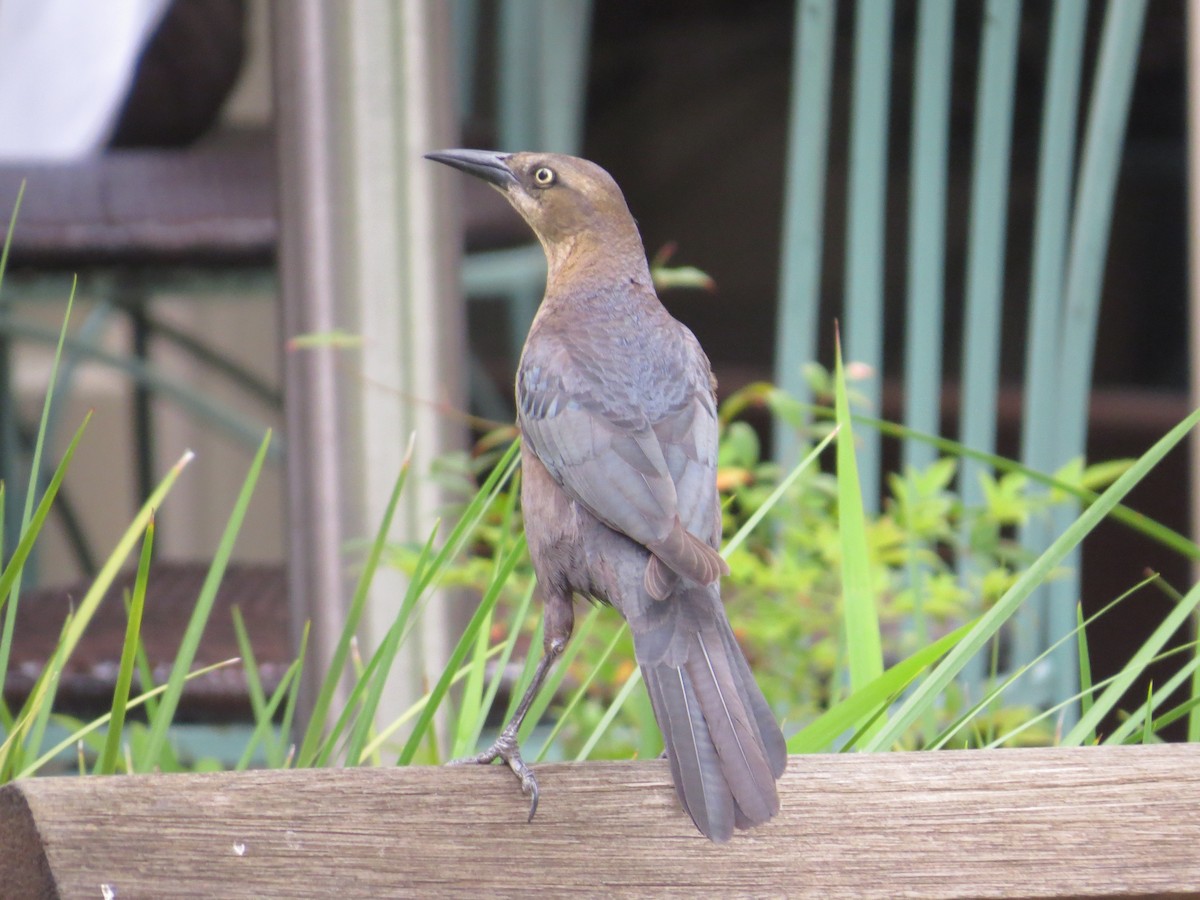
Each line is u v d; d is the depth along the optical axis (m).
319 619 8.91
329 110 8.74
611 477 6.34
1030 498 9.05
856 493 6.64
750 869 5.05
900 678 6.05
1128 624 19.22
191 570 13.92
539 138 13.93
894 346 26.20
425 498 8.91
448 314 8.99
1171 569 19.42
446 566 8.28
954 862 5.06
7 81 13.37
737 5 27.30
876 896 5.04
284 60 8.80
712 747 5.05
